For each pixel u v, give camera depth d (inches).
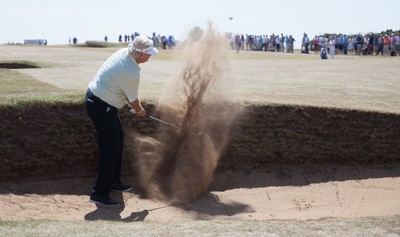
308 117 356.8
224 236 208.4
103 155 281.1
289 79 605.6
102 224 237.0
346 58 1325.0
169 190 318.3
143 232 215.3
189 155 329.4
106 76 271.0
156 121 333.7
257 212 301.3
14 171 295.6
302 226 228.7
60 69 712.4
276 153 346.3
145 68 754.2
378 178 345.4
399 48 1551.4
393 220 243.3
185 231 217.0
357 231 219.9
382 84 555.5
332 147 353.1
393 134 361.4
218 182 331.9
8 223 232.2
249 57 1381.6
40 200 285.9
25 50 1585.9
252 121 348.2
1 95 341.4
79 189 303.7
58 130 310.3
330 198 322.3
